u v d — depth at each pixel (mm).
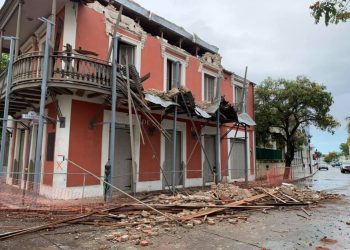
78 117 11016
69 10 11180
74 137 10828
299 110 23875
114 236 6109
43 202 8953
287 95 23281
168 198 10211
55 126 10906
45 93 9352
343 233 6832
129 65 11070
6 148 17578
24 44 15039
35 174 8758
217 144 14648
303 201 11211
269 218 8398
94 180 11203
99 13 12141
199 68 17062
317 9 4191
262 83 24875
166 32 15750
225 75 19453
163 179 14023
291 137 24969
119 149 12555
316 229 7188
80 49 10523
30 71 9875
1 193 8672
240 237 6371
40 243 5691
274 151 27000
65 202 9336
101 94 10688
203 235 6477
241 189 11672
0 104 12891
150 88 13672
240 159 20078
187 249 5527
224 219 8062
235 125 17328
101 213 7637
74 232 6438
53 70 9766
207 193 11203
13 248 5375
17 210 7809
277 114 23891
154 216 7844
